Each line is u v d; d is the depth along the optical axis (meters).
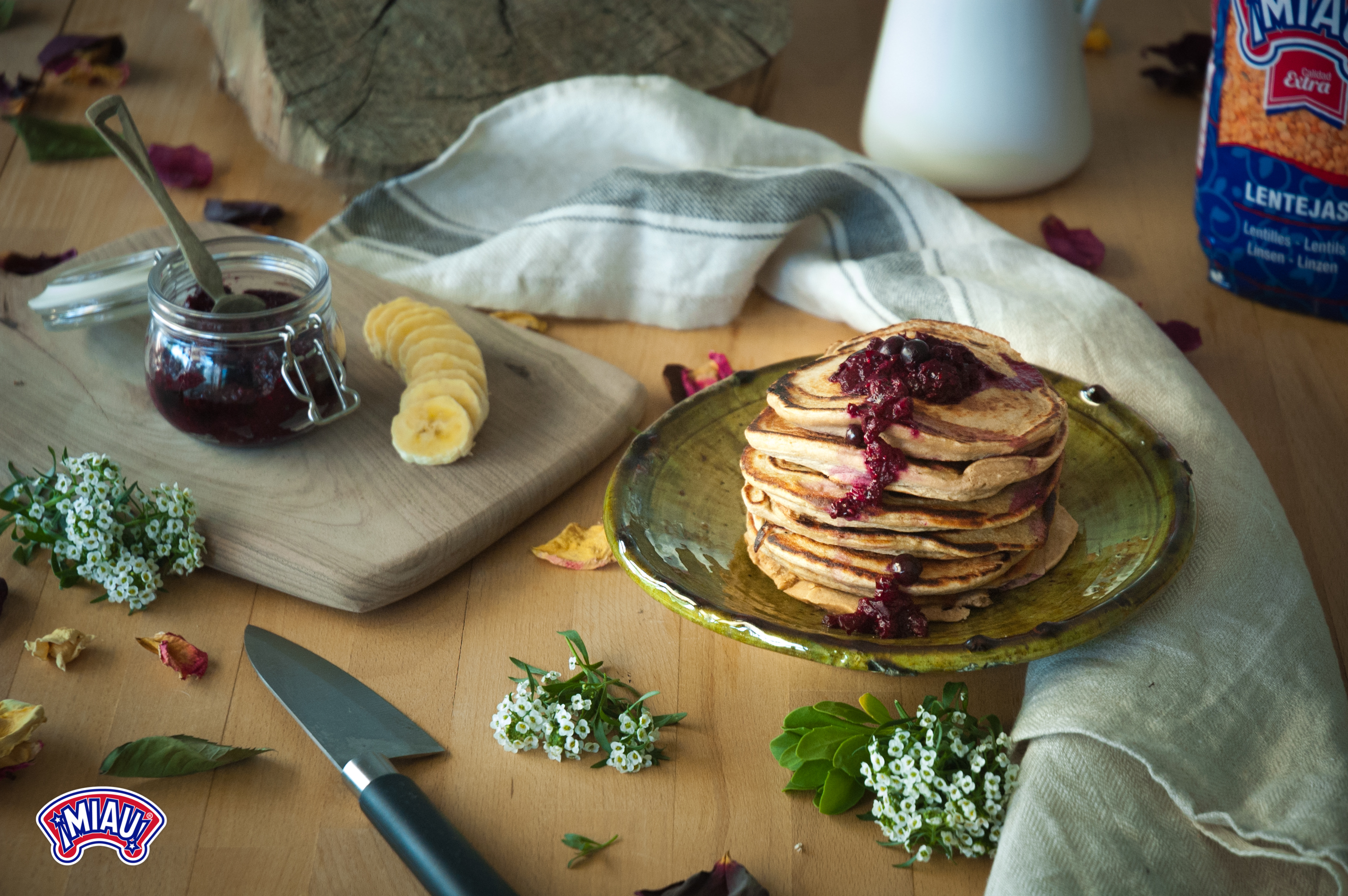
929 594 0.88
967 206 1.11
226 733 0.88
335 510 0.96
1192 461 0.95
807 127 1.26
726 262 1.09
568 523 0.99
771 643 0.85
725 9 1.28
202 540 0.94
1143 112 1.29
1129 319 1.03
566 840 0.84
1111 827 0.82
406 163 1.16
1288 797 0.82
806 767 0.86
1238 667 0.86
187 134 1.26
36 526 0.94
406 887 0.83
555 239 1.10
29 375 1.04
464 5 1.25
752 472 0.90
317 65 1.20
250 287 1.01
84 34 1.35
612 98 1.15
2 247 1.14
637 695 0.90
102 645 0.92
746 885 0.82
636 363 1.09
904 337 0.89
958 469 0.87
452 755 0.88
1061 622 0.85
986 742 0.86
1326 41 1.00
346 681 0.90
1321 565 0.95
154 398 0.99
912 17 1.14
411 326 1.04
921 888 0.83
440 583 0.95
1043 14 1.12
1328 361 1.07
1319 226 1.06
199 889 0.83
